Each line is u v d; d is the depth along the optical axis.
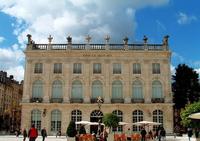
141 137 46.16
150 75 66.81
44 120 65.50
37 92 67.06
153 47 67.75
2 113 101.75
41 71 67.62
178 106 81.69
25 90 66.81
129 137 45.53
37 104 65.94
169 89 66.19
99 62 67.56
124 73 67.00
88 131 64.69
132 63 67.31
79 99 66.25
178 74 83.31
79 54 67.69
